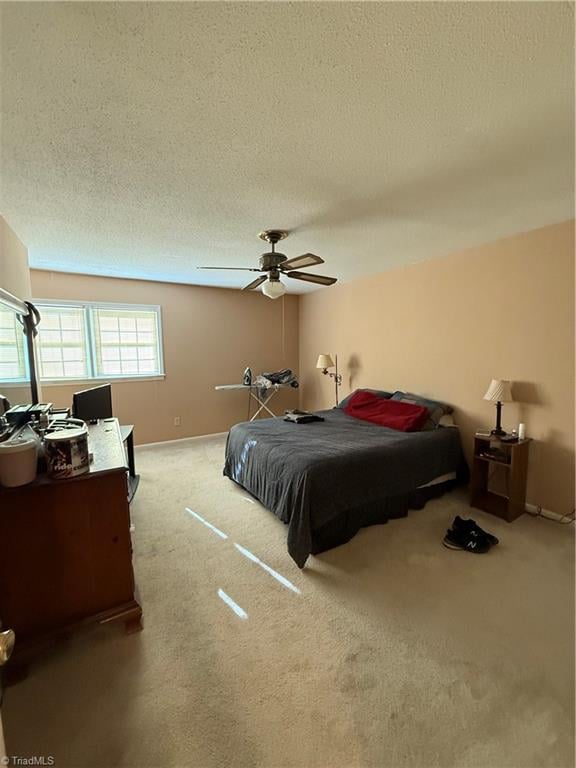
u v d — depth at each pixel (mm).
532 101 1288
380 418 3564
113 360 4477
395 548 2355
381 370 4344
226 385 5273
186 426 5000
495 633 1645
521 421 2906
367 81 1181
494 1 902
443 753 1159
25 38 989
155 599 1886
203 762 1135
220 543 2439
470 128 1450
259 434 3180
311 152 1622
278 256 2721
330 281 3062
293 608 1817
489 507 2857
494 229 2725
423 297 3738
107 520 1578
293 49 1044
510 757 1146
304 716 1277
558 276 2625
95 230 2619
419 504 2904
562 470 2668
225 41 1016
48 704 1312
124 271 4035
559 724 1244
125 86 1190
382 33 996
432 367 3676
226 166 1738
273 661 1504
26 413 1869
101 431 2375
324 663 1493
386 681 1411
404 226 2623
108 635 1637
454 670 1457
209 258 3473
